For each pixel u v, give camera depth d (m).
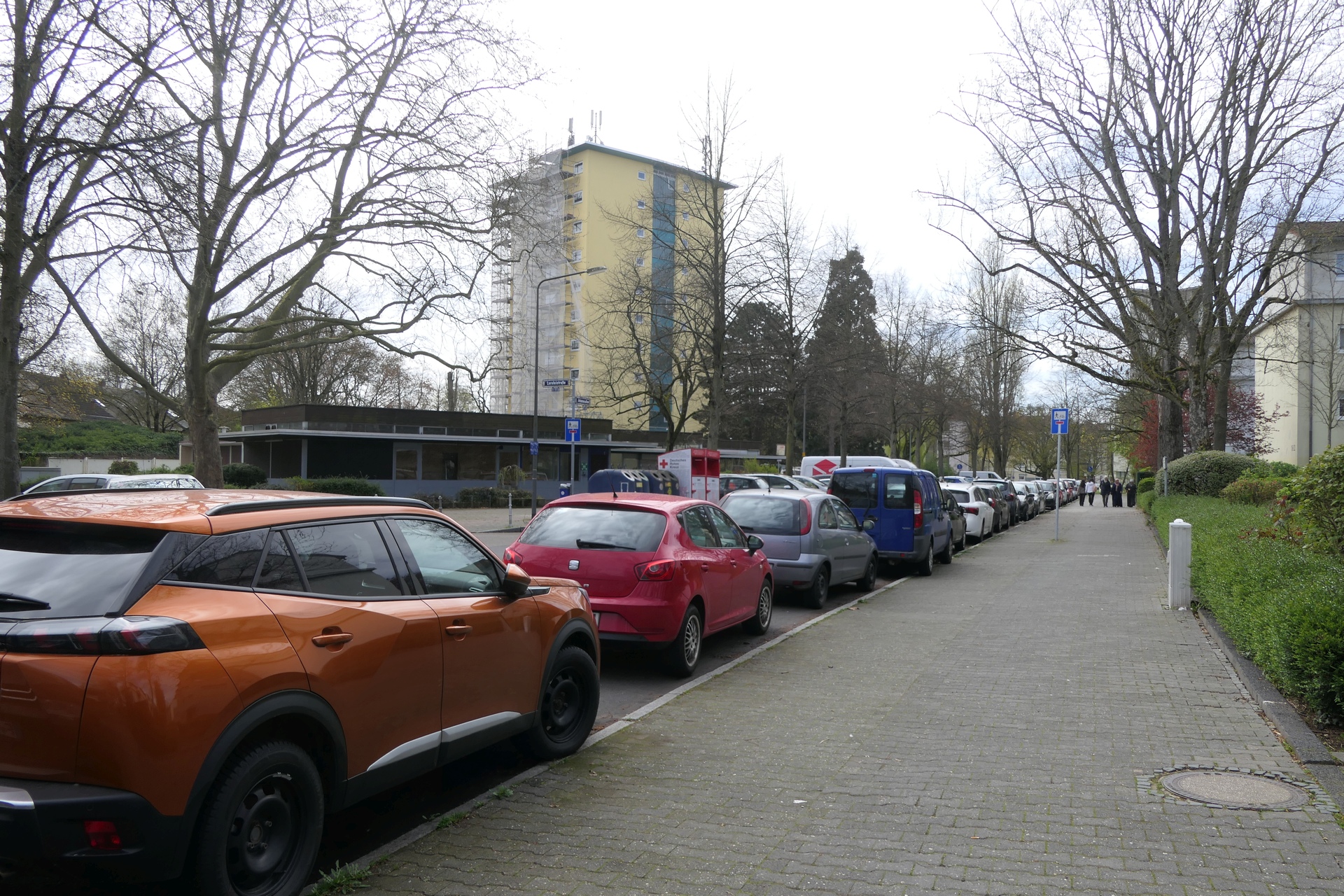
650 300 29.02
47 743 3.09
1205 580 10.66
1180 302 22.08
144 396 58.50
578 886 3.92
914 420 45.28
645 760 5.73
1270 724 6.36
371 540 4.41
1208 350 22.84
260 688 3.47
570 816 4.76
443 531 4.99
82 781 3.09
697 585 8.45
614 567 8.08
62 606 3.26
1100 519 36.41
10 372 15.43
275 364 55.56
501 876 4.03
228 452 45.09
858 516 16.33
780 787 5.20
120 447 52.69
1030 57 20.94
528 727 5.37
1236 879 3.90
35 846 3.04
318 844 3.76
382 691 4.13
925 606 12.73
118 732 3.08
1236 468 21.77
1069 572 16.64
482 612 4.92
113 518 3.54
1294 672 6.09
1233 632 8.46
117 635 3.13
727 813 4.78
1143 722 6.47
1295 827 4.46
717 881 3.97
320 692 3.76
